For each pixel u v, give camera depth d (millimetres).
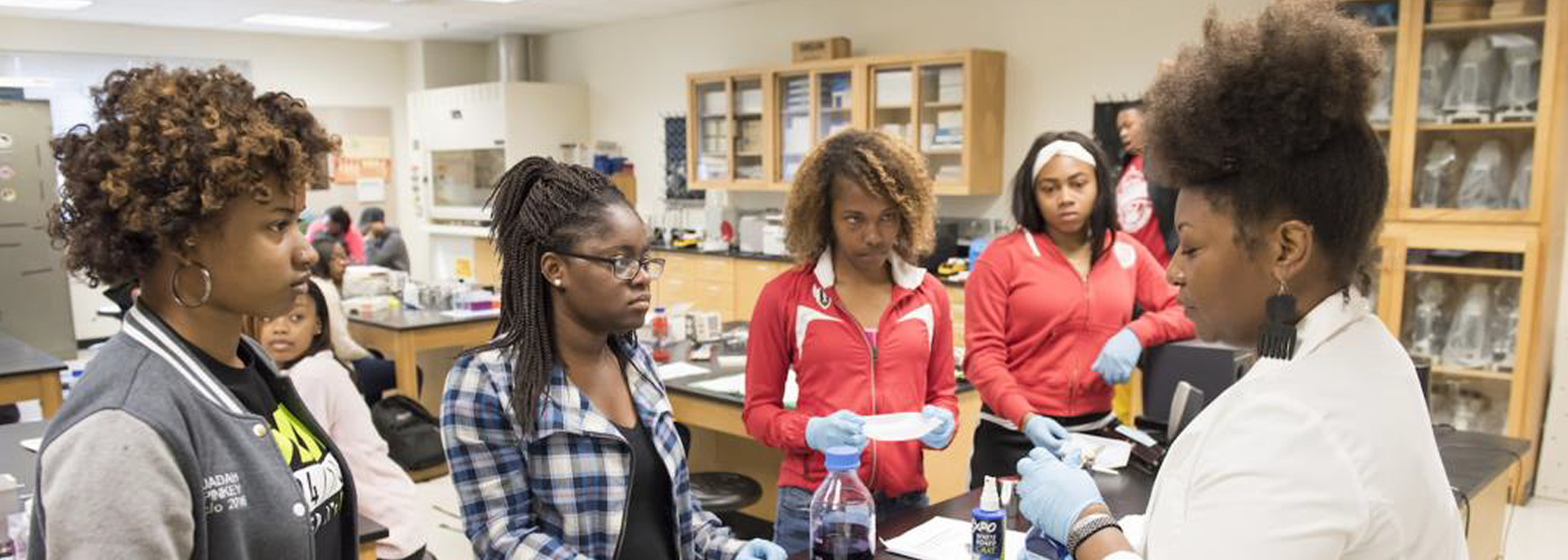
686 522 1462
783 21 6977
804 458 1926
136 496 896
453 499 4137
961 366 3139
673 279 7098
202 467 984
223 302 1044
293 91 8672
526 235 1312
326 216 7410
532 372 1297
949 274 5473
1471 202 4066
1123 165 4465
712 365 3512
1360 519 827
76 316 7641
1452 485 1974
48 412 3643
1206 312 972
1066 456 1467
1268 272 913
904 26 6305
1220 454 897
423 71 9062
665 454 1411
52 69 7492
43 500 890
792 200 1986
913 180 1909
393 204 9430
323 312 2664
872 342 1954
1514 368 3939
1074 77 5543
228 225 1014
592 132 8625
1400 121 4023
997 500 1496
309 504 1140
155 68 1040
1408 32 3951
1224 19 966
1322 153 875
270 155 1016
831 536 1499
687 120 7379
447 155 8781
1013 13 5770
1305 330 911
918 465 2000
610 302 1311
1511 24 3811
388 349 4793
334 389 2279
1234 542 845
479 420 1291
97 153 968
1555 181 3834
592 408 1340
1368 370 885
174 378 983
